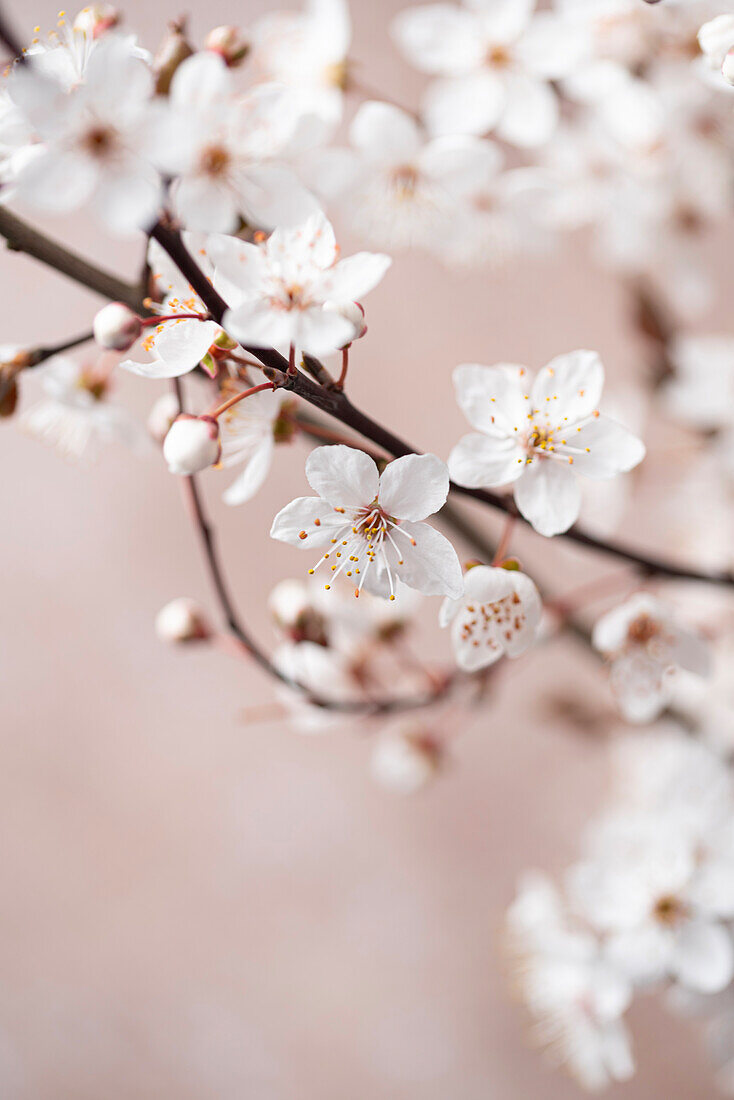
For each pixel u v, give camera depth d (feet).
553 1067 2.23
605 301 2.13
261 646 2.34
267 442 0.92
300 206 0.85
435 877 2.38
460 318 2.23
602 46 1.11
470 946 2.33
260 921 2.43
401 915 2.38
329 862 2.43
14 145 0.84
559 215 1.19
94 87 0.80
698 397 1.20
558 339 2.17
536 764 2.32
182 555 2.39
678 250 1.23
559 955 1.10
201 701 2.47
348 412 0.86
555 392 0.89
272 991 2.40
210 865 2.46
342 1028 2.36
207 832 2.46
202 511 0.96
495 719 2.32
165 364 0.84
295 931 2.42
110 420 1.00
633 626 1.03
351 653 1.12
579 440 0.89
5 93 0.84
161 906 2.46
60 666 2.49
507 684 2.15
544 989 1.12
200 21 1.92
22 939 2.45
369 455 0.88
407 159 1.07
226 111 0.84
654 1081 2.12
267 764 2.46
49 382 0.99
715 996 1.06
